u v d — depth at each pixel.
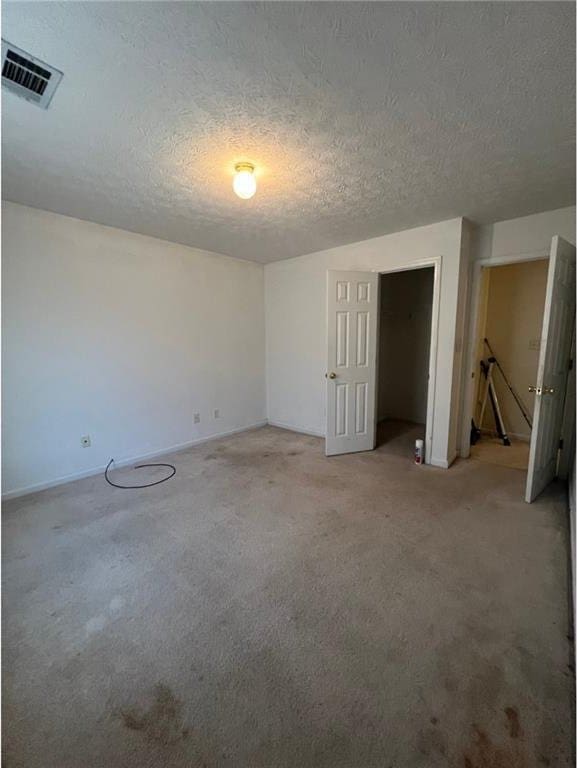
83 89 1.39
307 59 1.25
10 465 2.69
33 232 2.68
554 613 1.54
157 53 1.22
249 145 1.80
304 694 1.21
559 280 2.44
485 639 1.42
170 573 1.85
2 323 2.58
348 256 3.74
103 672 1.30
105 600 1.66
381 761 1.02
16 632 1.48
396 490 2.79
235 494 2.76
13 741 1.08
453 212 2.80
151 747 1.06
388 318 5.06
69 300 2.91
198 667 1.32
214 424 4.23
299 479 3.04
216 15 1.08
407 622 1.51
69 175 2.13
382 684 1.24
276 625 1.51
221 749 1.06
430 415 3.30
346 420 3.65
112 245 3.15
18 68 1.28
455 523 2.29
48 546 2.09
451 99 1.46
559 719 1.11
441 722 1.12
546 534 2.15
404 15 1.08
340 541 2.11
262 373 4.80
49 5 1.04
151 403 3.57
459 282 3.03
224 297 4.20
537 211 2.80
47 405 2.85
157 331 3.56
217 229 3.19
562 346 2.68
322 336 4.17
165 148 1.83
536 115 1.56
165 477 3.10
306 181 2.21
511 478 2.99
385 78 1.34
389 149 1.84
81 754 1.04
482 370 4.23
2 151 1.87
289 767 1.01
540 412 2.45
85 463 3.11
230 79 1.34
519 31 1.13
